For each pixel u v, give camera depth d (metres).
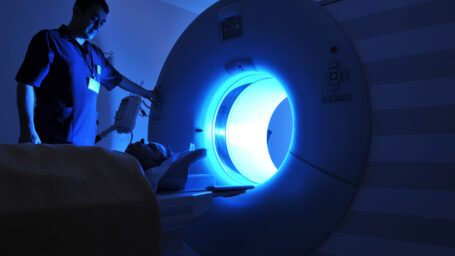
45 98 1.40
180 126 1.62
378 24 1.13
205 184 1.21
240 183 1.46
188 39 1.69
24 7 1.96
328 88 1.16
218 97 1.57
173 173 1.03
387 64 1.09
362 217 1.07
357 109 1.10
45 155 0.63
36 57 1.32
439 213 0.96
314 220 1.14
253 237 1.27
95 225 0.58
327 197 1.12
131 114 1.71
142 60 2.43
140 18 2.45
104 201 0.60
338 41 1.17
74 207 0.56
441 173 0.97
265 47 1.37
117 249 0.59
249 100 1.80
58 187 0.58
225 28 1.53
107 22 2.28
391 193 1.03
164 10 2.58
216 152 1.57
